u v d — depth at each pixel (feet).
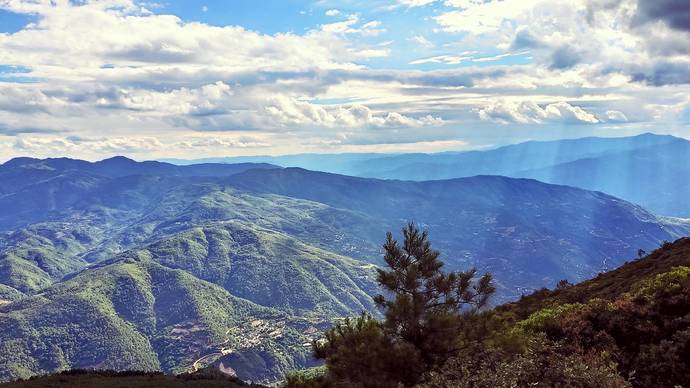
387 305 63.77
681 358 54.24
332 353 62.28
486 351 54.49
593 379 43.32
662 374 53.52
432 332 60.13
